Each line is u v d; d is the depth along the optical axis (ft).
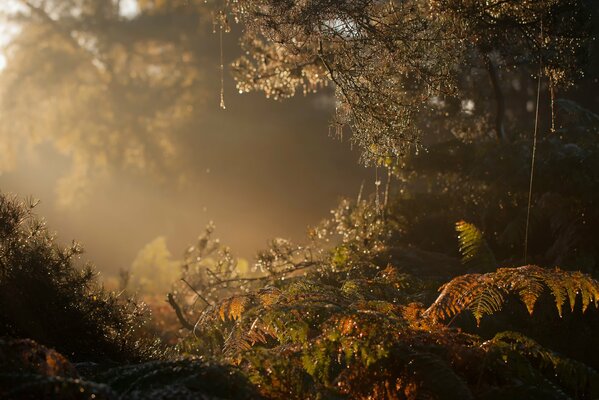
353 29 25.16
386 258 28.27
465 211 32.83
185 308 33.30
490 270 24.50
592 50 31.65
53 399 12.48
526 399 14.38
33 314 18.79
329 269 27.96
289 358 15.57
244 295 19.43
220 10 28.60
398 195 36.81
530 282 17.95
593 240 26.21
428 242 32.40
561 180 29.81
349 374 15.39
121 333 20.49
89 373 17.24
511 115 54.03
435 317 18.37
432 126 37.99
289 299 17.84
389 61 24.97
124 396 12.85
